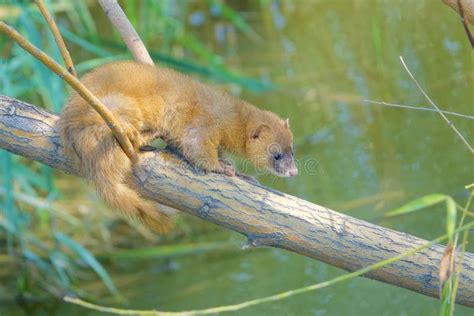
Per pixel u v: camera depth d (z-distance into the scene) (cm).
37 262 1062
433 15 1479
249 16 1623
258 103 1352
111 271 1082
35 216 1202
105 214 1190
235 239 1116
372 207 1078
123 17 710
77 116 618
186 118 676
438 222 1037
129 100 639
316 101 1335
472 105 1246
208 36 1555
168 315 497
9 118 619
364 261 577
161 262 1084
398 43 1430
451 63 1348
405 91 1317
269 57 1479
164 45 1386
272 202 591
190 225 1160
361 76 1384
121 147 587
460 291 569
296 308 936
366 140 1235
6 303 1031
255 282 1001
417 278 573
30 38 1044
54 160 624
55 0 1440
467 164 1141
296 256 1052
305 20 1578
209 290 997
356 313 913
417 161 1168
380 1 1569
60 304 1018
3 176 1132
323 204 1097
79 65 1218
